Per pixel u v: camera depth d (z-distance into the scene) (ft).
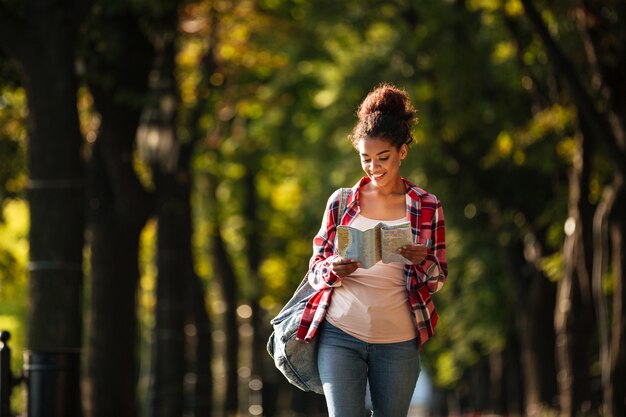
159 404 102.83
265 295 179.11
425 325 27.94
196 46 109.50
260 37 113.60
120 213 84.53
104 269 84.48
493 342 142.00
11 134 96.02
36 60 61.05
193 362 132.46
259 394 171.53
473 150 117.39
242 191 164.35
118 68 81.66
